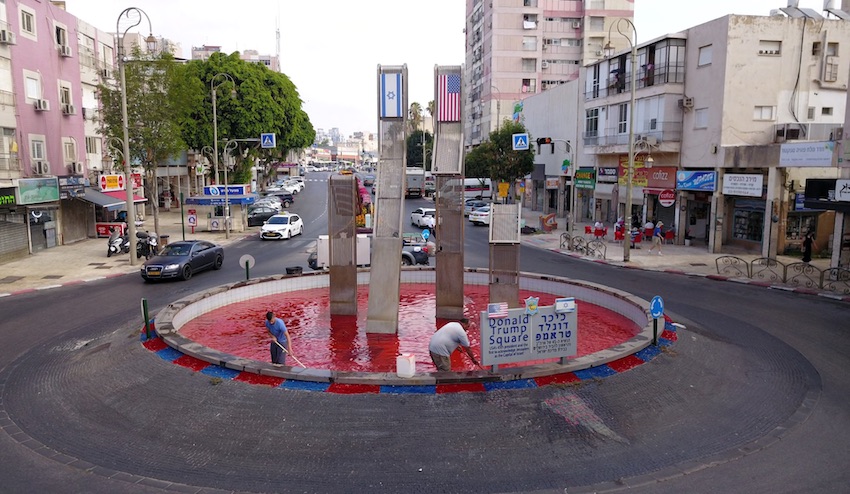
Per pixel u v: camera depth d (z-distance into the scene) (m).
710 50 31.06
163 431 9.97
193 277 24.67
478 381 11.01
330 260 17.88
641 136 35.44
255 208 45.91
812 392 11.63
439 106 17.80
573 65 73.88
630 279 23.77
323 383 11.03
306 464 8.99
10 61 28.67
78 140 35.53
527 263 28.14
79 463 9.09
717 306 18.75
